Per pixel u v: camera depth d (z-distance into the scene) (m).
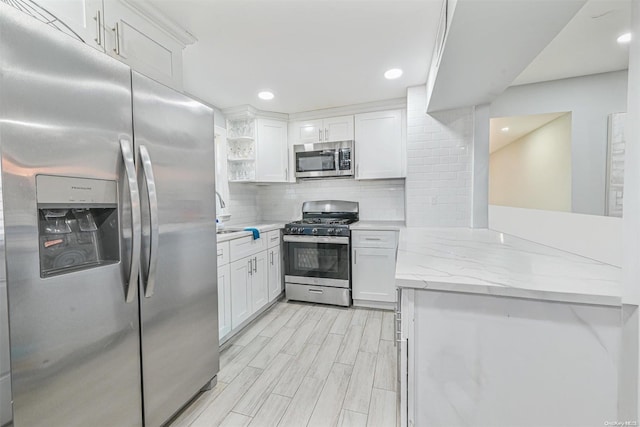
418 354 1.01
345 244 2.86
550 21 1.15
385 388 1.65
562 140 1.97
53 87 0.88
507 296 0.90
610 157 1.20
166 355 1.33
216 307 1.69
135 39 1.40
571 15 1.11
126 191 1.11
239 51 1.88
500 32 1.22
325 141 3.19
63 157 0.91
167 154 1.32
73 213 1.03
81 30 1.16
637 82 0.67
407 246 1.61
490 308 0.93
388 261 2.77
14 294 0.80
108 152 1.05
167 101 1.32
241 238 2.35
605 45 1.48
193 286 1.50
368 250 2.82
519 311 0.90
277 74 2.25
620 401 0.74
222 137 3.04
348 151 3.05
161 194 1.29
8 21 0.78
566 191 1.91
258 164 3.14
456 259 1.26
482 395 0.95
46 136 0.87
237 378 1.75
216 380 1.71
